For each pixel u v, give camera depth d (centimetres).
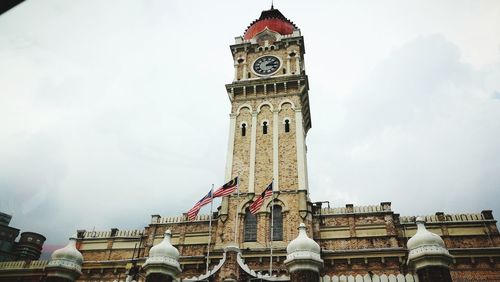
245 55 4838
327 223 3500
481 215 3450
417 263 1658
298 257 1748
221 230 3475
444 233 3409
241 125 4231
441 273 1582
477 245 3297
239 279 2067
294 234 3309
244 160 3931
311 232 3331
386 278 1720
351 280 1748
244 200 3628
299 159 3809
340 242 3372
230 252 2166
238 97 4462
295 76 4356
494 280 3073
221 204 3628
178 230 3766
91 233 4034
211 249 3538
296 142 3947
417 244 1688
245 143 4069
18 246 4812
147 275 1942
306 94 4509
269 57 4756
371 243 3316
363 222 3444
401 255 3125
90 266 3722
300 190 3562
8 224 4856
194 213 2995
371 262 3166
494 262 3141
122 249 3875
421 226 1770
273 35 5022
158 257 1972
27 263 3941
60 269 2036
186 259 3438
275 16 5359
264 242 3325
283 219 3431
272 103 4309
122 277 3603
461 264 3181
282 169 3778
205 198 3078
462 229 3409
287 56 4697
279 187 3650
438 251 1628
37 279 3800
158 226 3866
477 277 3106
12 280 3841
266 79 4416
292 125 4097
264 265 3150
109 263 3703
